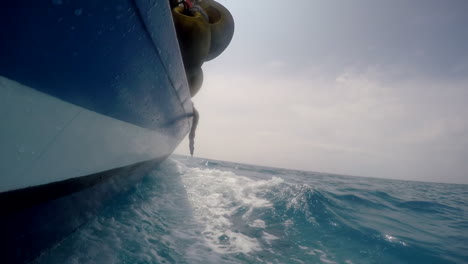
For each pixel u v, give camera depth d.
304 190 5.71
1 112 0.97
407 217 5.18
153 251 2.40
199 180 6.41
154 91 2.12
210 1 4.25
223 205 4.47
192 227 3.26
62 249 2.02
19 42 0.88
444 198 9.90
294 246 3.06
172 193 4.73
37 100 1.10
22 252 1.55
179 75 2.44
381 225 4.17
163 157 5.47
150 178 5.30
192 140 5.39
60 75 1.13
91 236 2.37
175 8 3.24
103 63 1.33
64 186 1.68
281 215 4.15
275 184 6.59
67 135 1.40
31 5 0.83
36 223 1.59
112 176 2.59
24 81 1.00
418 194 10.33
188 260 2.37
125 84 1.65
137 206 3.52
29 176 1.27
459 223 5.12
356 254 2.98
